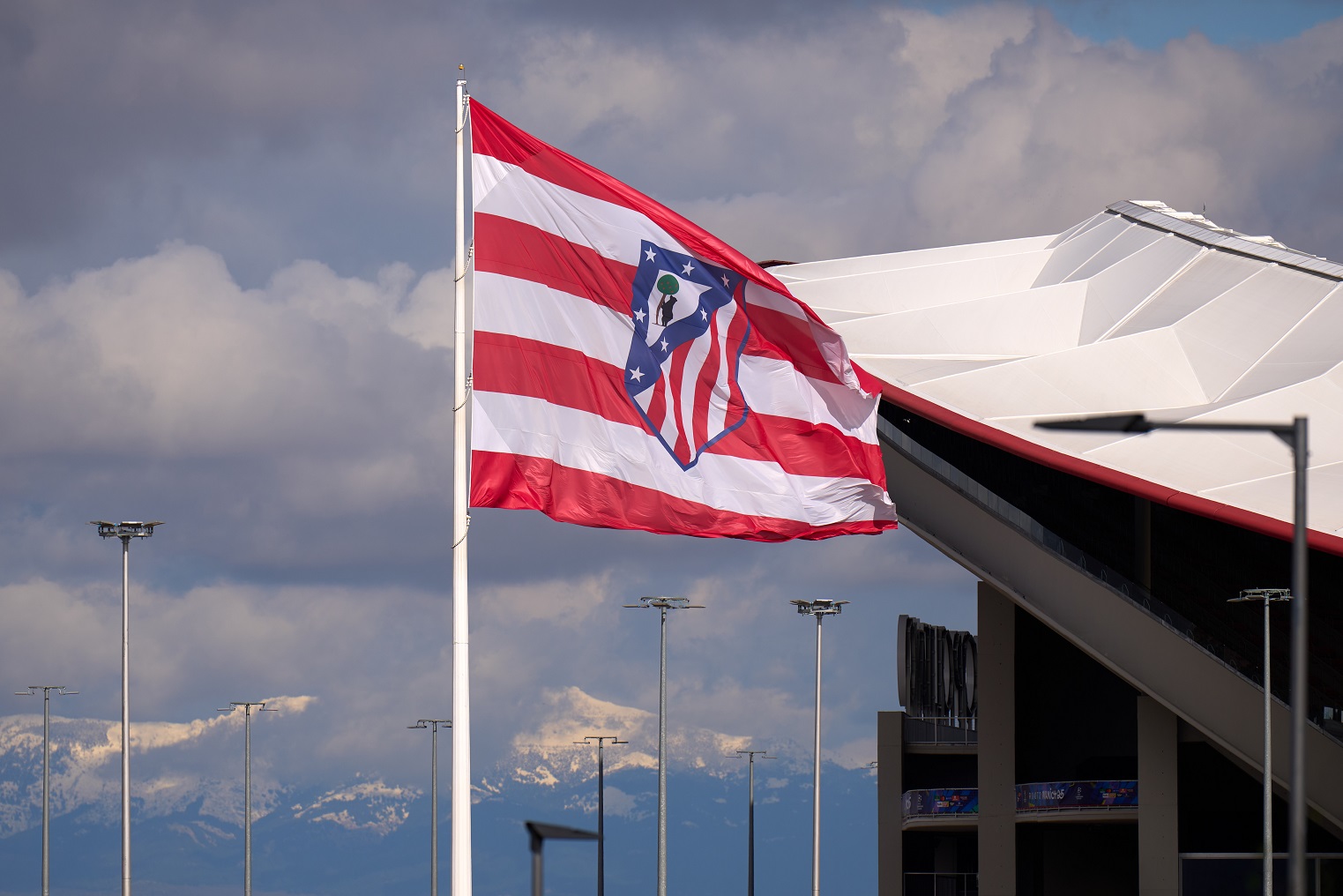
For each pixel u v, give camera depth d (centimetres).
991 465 6806
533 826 1842
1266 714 5694
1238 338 6612
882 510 3120
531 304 2914
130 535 6372
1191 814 6844
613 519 2922
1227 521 5509
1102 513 6788
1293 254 7044
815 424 3073
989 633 7244
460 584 2828
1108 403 6306
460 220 2891
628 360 2967
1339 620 6469
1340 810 5875
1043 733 7312
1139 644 6144
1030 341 7025
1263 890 6275
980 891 7112
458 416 2853
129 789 6256
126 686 6316
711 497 2998
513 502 2845
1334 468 5731
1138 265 7344
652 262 2989
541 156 2966
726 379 3030
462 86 2927
